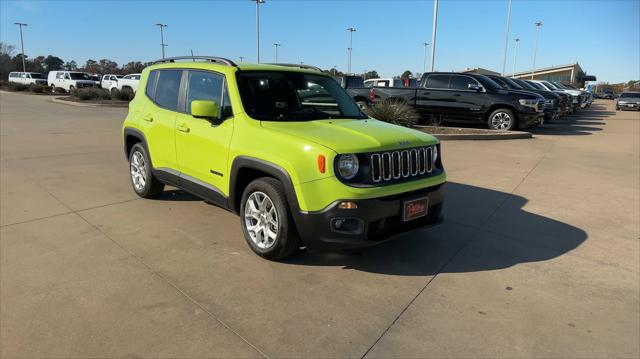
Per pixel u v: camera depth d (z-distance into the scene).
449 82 14.19
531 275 4.02
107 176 7.46
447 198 6.45
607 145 12.03
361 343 2.96
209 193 4.80
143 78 6.17
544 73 74.06
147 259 4.16
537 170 8.49
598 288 3.81
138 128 5.93
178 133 5.14
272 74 4.86
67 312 3.24
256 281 3.78
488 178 7.74
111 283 3.69
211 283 3.72
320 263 4.16
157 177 5.70
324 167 3.66
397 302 3.50
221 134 4.52
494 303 3.52
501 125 13.78
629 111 30.98
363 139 3.89
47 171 7.73
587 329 3.19
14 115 18.03
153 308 3.32
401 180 3.97
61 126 14.38
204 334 3.01
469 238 4.90
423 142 4.22
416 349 2.91
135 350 2.83
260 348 2.88
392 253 4.43
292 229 3.96
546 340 3.04
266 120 4.37
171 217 5.38
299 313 3.30
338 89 5.38
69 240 4.58
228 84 4.59
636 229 5.30
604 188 7.20
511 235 5.02
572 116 24.06
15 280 3.70
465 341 3.01
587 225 5.41
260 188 4.11
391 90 14.81
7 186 6.66
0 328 3.03
